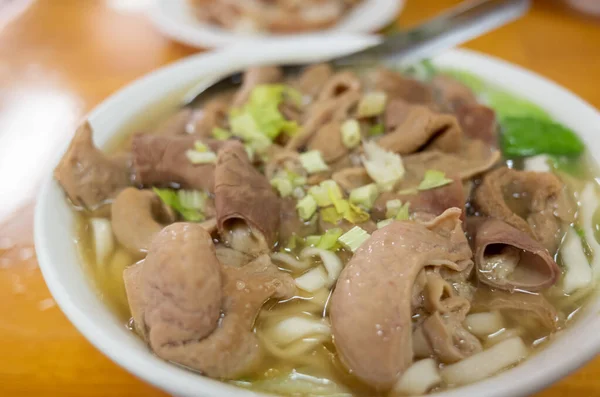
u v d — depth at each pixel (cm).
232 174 18
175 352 14
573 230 19
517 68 25
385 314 14
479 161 20
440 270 16
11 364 18
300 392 15
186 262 14
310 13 35
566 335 15
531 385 13
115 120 23
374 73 25
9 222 23
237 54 27
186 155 20
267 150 21
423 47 27
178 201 20
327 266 17
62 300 15
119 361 14
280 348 16
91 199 20
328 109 22
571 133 22
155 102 25
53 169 19
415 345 15
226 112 24
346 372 15
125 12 39
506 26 35
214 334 15
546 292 17
